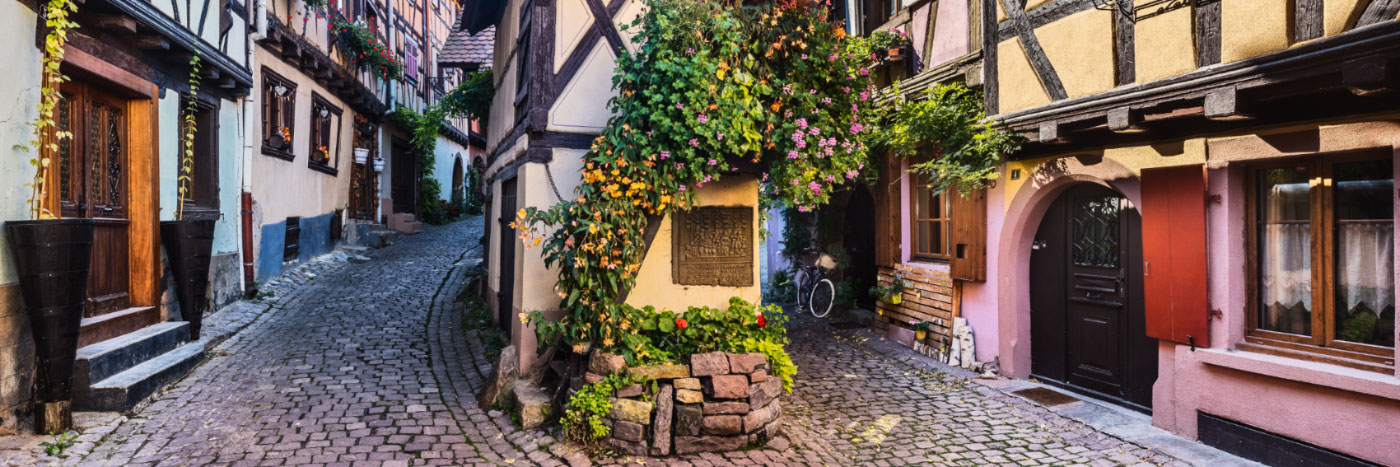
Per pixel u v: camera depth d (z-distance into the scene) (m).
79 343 5.04
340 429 4.70
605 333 4.71
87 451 4.13
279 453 4.25
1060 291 6.23
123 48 5.78
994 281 6.64
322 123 11.96
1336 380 3.96
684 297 5.46
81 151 5.41
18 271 4.32
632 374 4.61
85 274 4.49
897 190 8.34
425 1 18.03
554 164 5.52
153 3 5.86
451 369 6.24
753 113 4.68
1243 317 4.67
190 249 6.32
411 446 4.47
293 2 9.89
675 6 4.66
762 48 4.88
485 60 14.59
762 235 9.59
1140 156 5.12
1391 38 3.29
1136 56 4.77
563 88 5.55
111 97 5.88
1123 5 4.84
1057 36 5.37
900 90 7.97
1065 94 5.29
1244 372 4.49
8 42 4.36
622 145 4.73
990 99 6.11
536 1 5.53
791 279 11.38
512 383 5.33
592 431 4.50
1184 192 4.79
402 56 16.00
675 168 4.79
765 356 4.86
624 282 4.90
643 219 4.93
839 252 9.80
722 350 4.86
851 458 4.58
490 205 8.64
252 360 6.23
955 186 6.78
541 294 5.51
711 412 4.60
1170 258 4.90
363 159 13.57
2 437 4.17
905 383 6.38
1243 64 3.99
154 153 6.21
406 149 17.19
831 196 10.01
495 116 8.44
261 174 9.20
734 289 5.52
